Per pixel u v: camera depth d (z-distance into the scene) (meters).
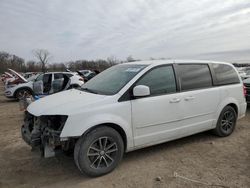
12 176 3.70
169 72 4.38
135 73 4.08
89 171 3.50
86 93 4.08
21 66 69.56
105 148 3.63
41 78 11.48
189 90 4.56
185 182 3.42
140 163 4.04
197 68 4.83
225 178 3.52
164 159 4.20
